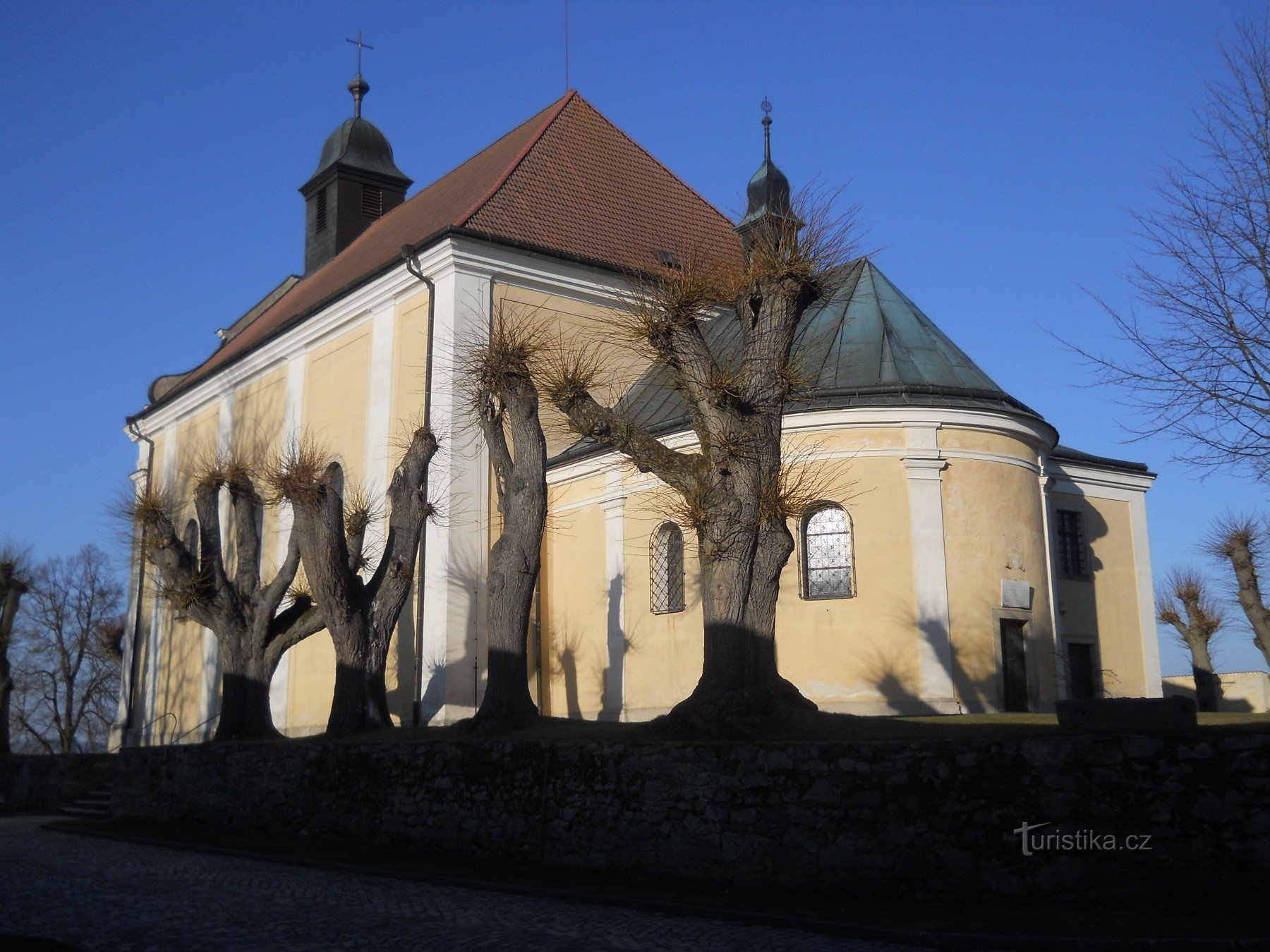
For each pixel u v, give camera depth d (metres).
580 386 16.62
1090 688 26.20
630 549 24.91
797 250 15.43
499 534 26.03
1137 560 27.75
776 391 15.02
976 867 10.88
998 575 21.92
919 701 20.95
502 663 17.33
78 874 15.16
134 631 38.88
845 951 9.53
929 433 21.94
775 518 14.46
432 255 27.02
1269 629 28.73
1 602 35.38
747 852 12.12
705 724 13.83
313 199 40.09
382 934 10.51
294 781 18.23
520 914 11.48
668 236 31.16
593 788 13.71
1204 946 8.94
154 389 41.03
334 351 30.50
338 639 20.23
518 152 30.69
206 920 11.48
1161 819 10.51
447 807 15.52
